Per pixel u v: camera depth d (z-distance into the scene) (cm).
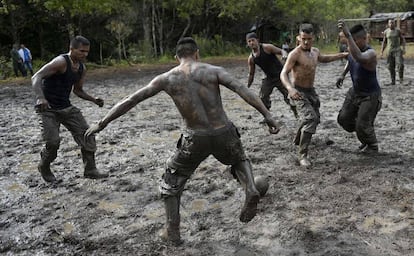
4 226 454
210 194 516
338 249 377
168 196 388
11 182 588
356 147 682
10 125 966
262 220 438
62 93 541
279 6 3275
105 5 2411
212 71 370
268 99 835
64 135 837
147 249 391
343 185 520
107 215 470
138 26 3244
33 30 2992
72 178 591
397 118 884
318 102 625
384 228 411
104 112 1095
